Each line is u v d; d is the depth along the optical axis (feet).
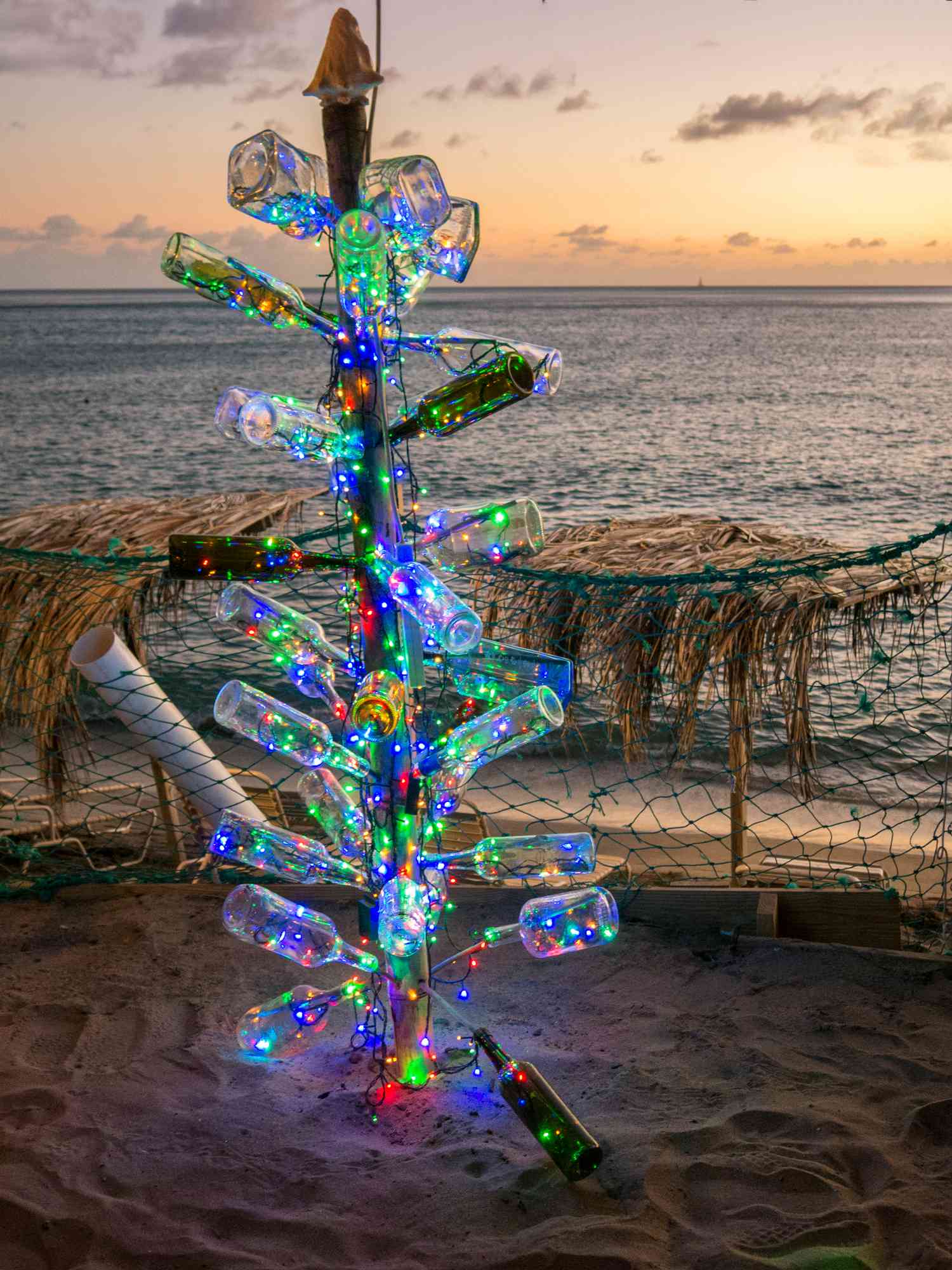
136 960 13.92
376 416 9.82
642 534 22.25
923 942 18.78
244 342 421.59
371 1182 9.59
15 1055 11.83
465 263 9.37
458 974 13.48
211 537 9.61
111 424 171.73
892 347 375.45
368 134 9.47
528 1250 8.61
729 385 241.35
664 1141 9.87
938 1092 10.60
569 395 220.64
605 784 36.47
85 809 26.35
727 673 19.10
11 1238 8.98
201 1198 9.41
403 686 9.70
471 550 10.17
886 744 38.17
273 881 15.92
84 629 19.06
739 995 12.69
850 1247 8.52
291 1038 11.10
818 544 21.20
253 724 9.98
